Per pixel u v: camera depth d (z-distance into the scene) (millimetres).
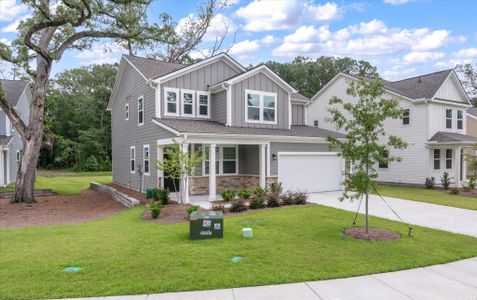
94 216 12055
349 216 10789
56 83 46531
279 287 5090
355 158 8391
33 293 4742
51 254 6562
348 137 8469
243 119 17281
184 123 15719
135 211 12250
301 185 17516
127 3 15430
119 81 22094
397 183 23219
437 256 6676
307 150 17703
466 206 13367
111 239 7781
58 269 5699
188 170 12812
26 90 26578
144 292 4844
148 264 5941
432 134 21734
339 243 7488
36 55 16172
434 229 9141
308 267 5895
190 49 33875
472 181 20172
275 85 18359
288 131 17969
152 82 16312
